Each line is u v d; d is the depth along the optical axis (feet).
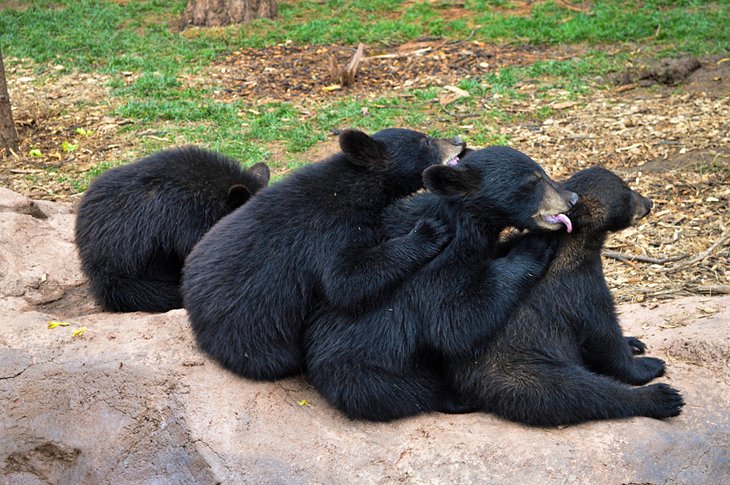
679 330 32.91
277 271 27.91
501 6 105.09
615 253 46.29
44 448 29.94
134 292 36.70
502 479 25.16
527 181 26.81
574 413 26.55
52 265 40.04
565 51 89.20
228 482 26.16
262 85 82.74
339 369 27.37
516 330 27.17
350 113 73.36
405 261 27.25
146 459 28.07
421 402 27.81
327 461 26.02
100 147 67.77
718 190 53.52
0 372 30.40
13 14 104.06
